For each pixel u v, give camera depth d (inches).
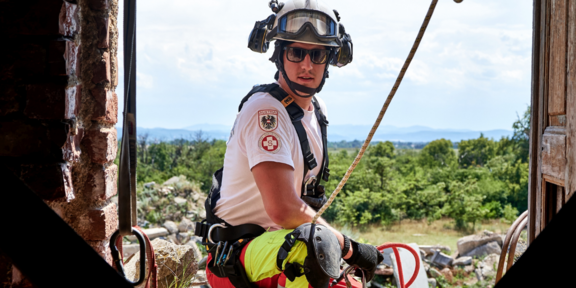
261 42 83.4
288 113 71.4
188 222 322.7
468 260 297.9
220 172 80.6
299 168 71.6
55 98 57.4
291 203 65.2
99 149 66.6
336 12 80.9
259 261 64.3
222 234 71.4
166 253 114.5
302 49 72.2
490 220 837.8
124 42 54.9
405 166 1577.3
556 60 70.2
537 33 78.0
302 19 72.1
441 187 953.5
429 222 778.8
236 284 67.4
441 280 268.1
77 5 62.0
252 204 70.9
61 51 57.1
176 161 980.6
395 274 147.1
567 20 65.7
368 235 691.4
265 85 76.6
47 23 56.5
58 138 57.8
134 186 58.4
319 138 77.2
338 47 77.0
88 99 65.6
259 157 66.1
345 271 69.7
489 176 1339.8
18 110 57.4
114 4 70.0
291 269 59.8
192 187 458.3
